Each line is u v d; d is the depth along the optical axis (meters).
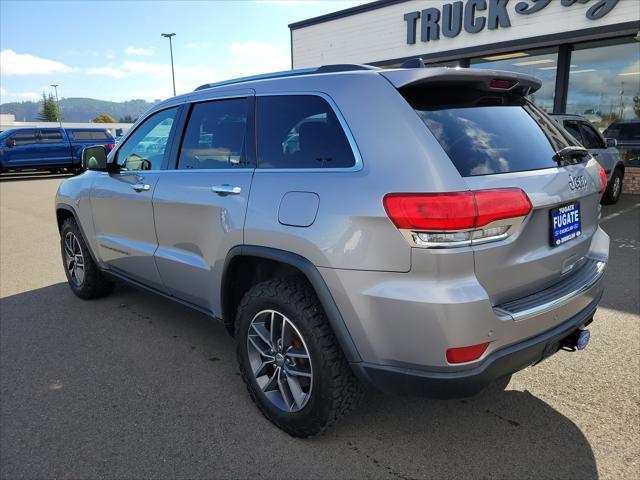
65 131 19.72
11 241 7.57
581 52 11.22
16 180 18.67
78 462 2.44
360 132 2.29
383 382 2.23
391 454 2.48
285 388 2.63
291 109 2.64
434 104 2.31
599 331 3.79
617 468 2.35
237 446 2.56
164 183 3.33
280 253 2.47
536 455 2.45
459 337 2.00
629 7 9.48
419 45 12.84
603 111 11.23
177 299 3.54
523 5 10.80
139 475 2.35
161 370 3.37
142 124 3.81
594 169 2.81
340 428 2.70
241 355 2.81
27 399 3.02
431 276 2.02
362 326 2.19
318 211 2.30
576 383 3.08
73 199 4.43
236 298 3.03
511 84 2.59
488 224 2.03
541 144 2.53
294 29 15.84
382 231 2.08
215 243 2.89
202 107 3.24
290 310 2.45
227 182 2.83
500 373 2.16
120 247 3.88
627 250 6.18
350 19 14.23
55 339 3.87
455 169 2.06
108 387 3.15
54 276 5.62
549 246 2.38
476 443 2.55
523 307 2.19
